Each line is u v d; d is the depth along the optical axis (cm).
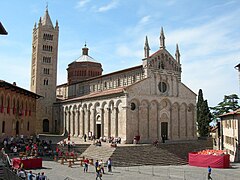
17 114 8331
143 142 7819
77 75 12219
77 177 4516
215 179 4566
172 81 8694
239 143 6812
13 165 5122
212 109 12262
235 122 6956
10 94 7900
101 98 8512
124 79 9012
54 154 6569
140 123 7844
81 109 9519
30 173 3888
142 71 8319
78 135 9650
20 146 6712
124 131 7538
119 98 7819
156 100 8231
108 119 8156
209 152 6362
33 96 9738
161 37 8738
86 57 12725
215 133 10300
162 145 7138
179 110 8731
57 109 11412
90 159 5897
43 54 11869
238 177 4753
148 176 4747
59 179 4297
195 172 5244
